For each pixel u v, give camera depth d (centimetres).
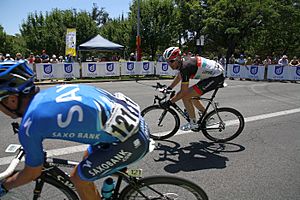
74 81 1352
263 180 327
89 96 166
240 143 447
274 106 730
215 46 3569
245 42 3231
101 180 310
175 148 423
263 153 408
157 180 196
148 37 2217
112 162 174
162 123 482
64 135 160
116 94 194
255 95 924
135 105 192
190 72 398
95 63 1460
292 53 3619
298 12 2752
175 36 2522
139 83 1285
